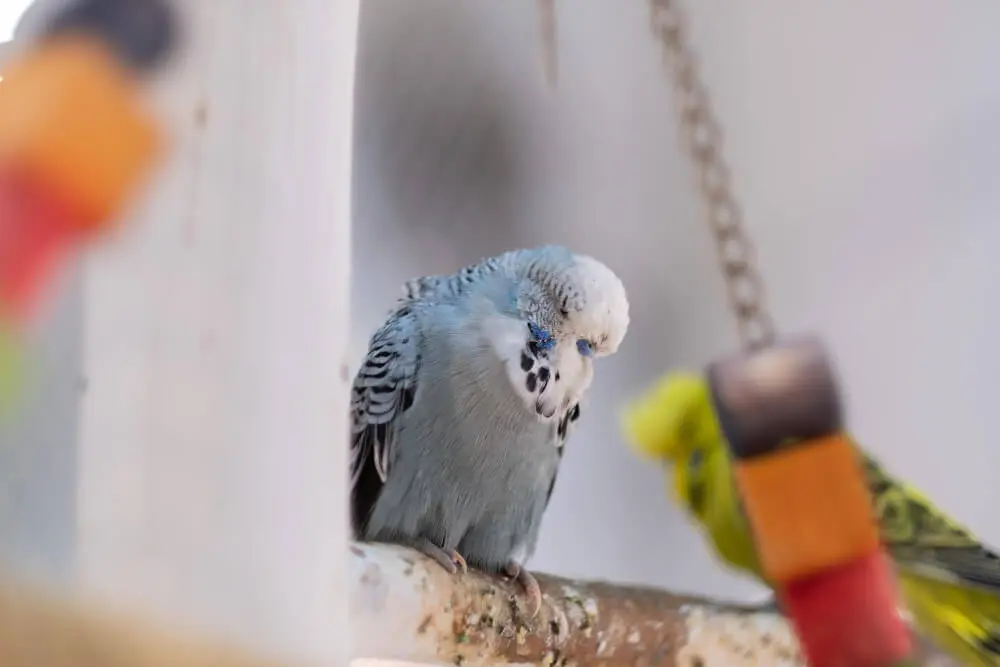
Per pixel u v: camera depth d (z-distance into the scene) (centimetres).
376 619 192
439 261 326
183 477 104
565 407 225
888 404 341
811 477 143
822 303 354
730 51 362
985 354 336
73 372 99
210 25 109
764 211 361
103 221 100
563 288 220
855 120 355
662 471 330
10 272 95
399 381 224
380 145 325
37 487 98
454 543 220
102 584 98
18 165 96
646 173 374
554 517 354
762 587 315
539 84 337
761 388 143
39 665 96
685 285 355
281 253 113
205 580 103
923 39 348
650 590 235
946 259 345
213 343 107
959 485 331
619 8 348
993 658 221
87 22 102
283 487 110
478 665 211
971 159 346
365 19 319
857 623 143
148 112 104
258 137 112
